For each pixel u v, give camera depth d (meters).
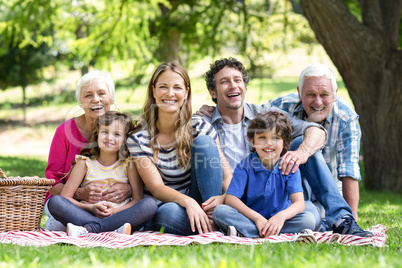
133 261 2.12
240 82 3.87
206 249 2.53
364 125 8.85
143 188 3.63
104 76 3.87
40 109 24.44
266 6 11.75
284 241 2.92
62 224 3.41
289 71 26.64
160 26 11.80
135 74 12.37
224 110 3.94
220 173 3.40
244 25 11.28
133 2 11.80
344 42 8.34
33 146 18.05
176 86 3.47
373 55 8.44
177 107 3.48
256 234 3.17
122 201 3.52
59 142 3.73
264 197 3.35
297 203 3.25
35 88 27.03
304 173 3.49
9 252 2.42
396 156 8.65
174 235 3.23
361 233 3.10
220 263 1.95
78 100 3.80
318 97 3.73
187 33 11.68
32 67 21.12
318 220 3.36
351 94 8.84
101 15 12.05
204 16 11.46
